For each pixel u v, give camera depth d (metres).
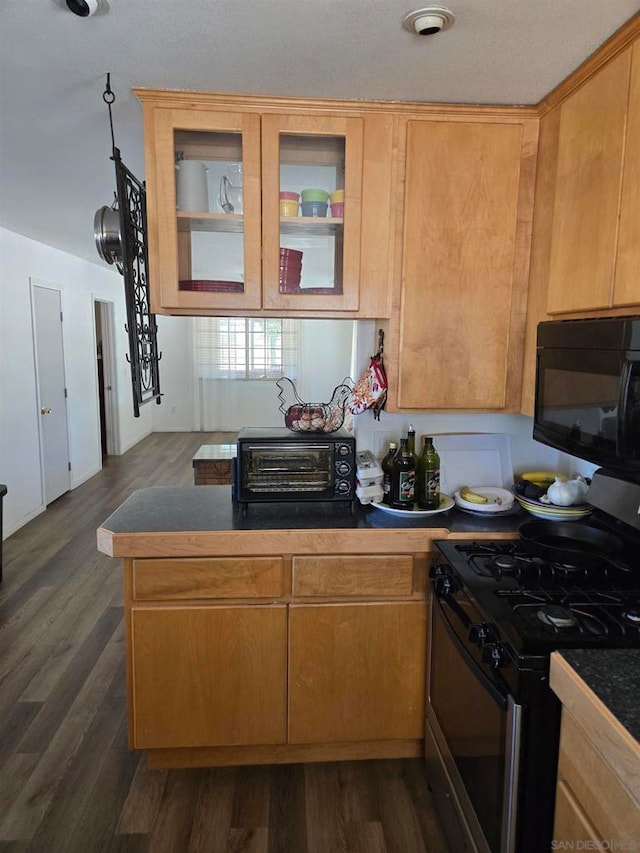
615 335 1.31
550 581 1.45
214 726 1.85
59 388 4.99
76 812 1.75
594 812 0.97
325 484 1.94
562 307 1.65
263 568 1.77
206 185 1.85
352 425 2.29
